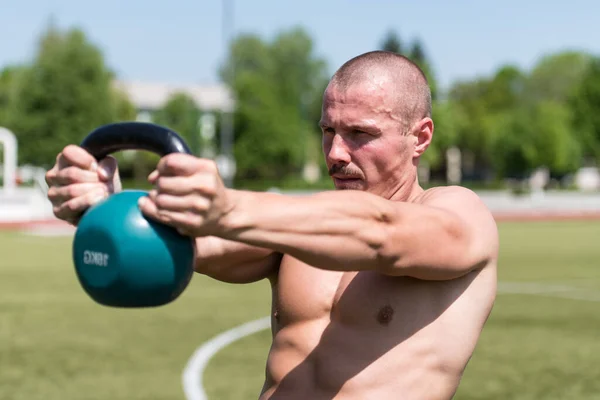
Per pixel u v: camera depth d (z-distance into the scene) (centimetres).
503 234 2703
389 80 237
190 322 1048
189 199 164
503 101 9462
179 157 164
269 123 6588
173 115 7431
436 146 7250
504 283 1460
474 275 236
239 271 265
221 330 993
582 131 7394
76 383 729
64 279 1505
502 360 829
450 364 234
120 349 880
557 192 5409
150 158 6225
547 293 1329
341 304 240
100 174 196
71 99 5275
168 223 169
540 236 2614
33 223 2950
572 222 3425
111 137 190
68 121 5272
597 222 3425
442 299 235
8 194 3155
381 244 190
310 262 184
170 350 875
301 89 8362
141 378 749
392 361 231
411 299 234
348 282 241
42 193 3212
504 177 7712
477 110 9188
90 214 180
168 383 730
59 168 197
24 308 1164
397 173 240
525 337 953
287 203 178
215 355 850
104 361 821
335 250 182
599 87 7350
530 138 7206
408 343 232
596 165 8119
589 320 1072
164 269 176
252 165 6569
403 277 235
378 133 235
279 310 253
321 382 238
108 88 5491
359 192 193
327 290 244
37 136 5234
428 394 231
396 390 230
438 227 205
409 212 199
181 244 178
